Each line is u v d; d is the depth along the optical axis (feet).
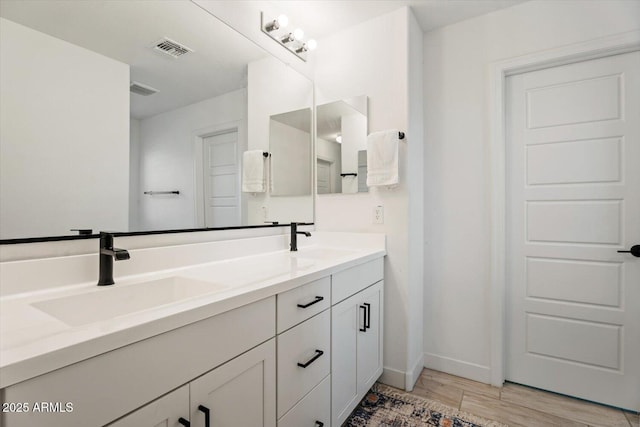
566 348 6.00
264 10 6.02
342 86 6.96
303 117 6.98
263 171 5.98
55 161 3.26
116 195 3.77
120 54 3.85
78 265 3.23
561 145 6.06
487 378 6.45
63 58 3.33
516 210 6.44
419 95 6.91
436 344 7.06
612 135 5.66
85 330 2.02
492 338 6.40
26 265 2.89
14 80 2.98
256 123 5.83
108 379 1.99
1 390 1.58
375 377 5.88
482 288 6.57
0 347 1.79
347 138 6.82
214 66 5.08
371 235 6.46
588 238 5.83
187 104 4.63
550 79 6.15
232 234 5.30
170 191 4.41
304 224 6.89
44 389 1.72
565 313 6.01
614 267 5.65
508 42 6.31
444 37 7.00
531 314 6.30
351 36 6.88
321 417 4.21
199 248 4.50
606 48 5.49
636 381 5.46
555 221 6.10
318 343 4.15
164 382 2.31
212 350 2.68
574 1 5.74
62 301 2.85
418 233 6.80
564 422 5.19
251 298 3.03
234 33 5.41
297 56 6.75
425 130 7.22
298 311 3.75
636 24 5.29
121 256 2.88
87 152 3.52
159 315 2.31
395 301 6.28
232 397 2.88
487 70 6.52
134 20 4.00
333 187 7.01
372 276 5.79
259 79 5.88
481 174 6.60
